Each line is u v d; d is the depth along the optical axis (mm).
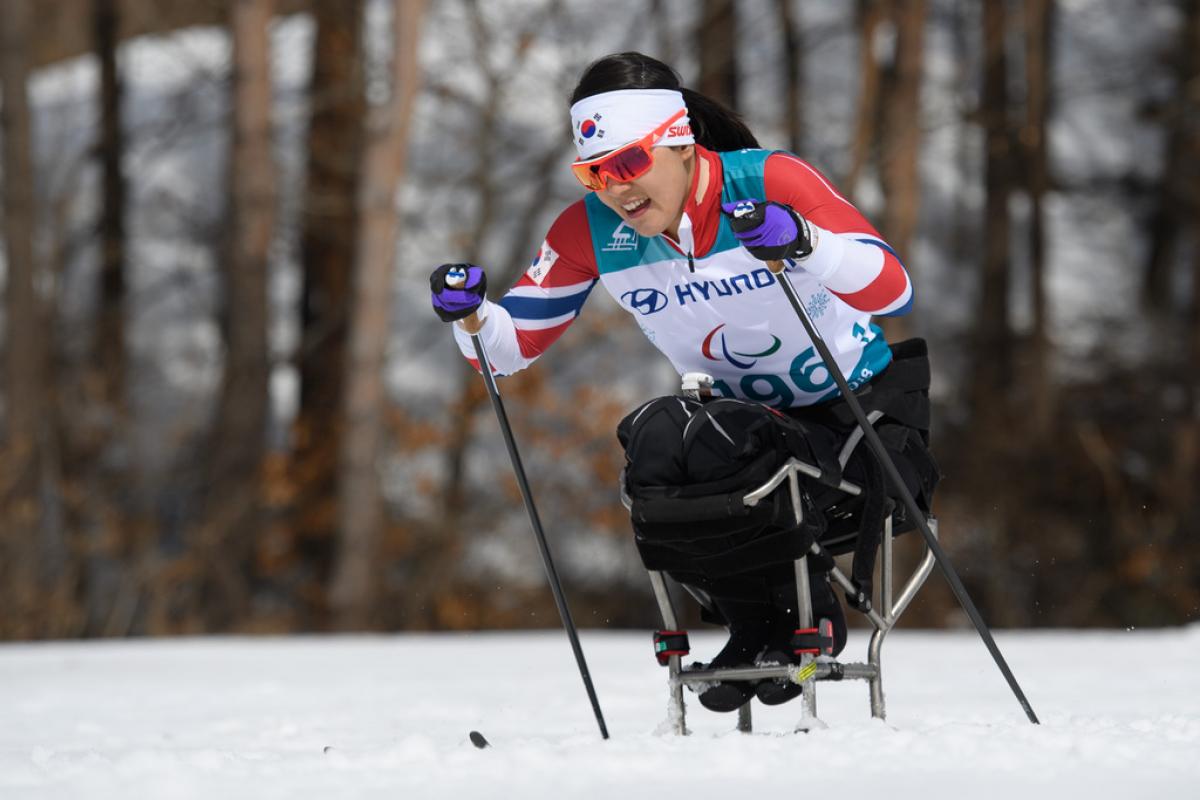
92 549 55688
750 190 12094
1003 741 10234
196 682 23641
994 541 66562
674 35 82625
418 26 57844
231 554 59094
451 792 8938
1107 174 89250
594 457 67500
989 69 82375
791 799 8445
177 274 79500
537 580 66688
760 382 12828
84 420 63406
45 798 9023
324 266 74188
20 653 32500
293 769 9969
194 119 83250
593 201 12852
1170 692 18297
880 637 12508
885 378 12961
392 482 65625
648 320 12852
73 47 91250
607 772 9508
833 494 12250
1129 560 67125
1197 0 84688
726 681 11750
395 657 29641
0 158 62406
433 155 83938
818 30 87875
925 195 89875
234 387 62531
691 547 11383
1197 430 72000
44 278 71125
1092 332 81688
